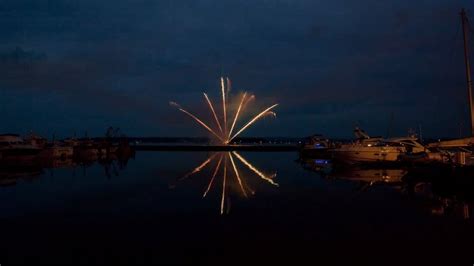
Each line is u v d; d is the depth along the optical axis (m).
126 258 13.71
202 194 28.33
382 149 45.16
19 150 51.91
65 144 67.94
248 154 87.38
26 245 15.29
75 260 13.55
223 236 16.45
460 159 28.98
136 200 25.77
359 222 18.83
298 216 20.34
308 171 46.00
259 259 13.59
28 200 26.00
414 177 34.19
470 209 21.78
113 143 85.50
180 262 13.34
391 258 13.57
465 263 13.02
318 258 13.63
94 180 37.84
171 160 67.12
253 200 25.47
